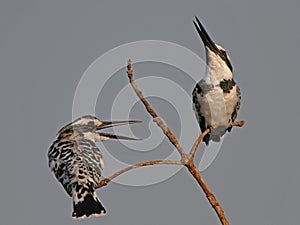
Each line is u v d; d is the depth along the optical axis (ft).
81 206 34.22
